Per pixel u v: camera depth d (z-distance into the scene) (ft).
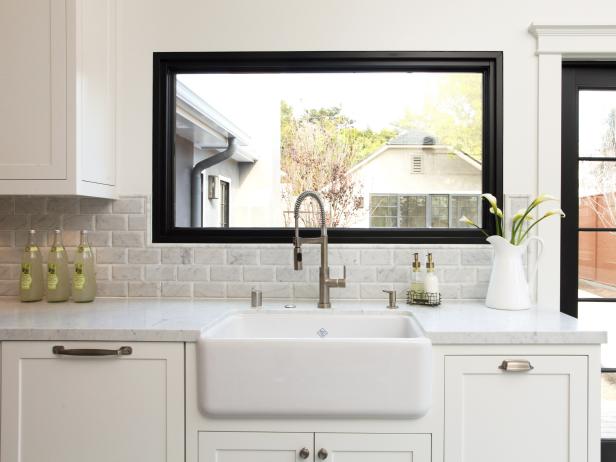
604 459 5.83
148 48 5.85
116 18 5.82
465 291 5.74
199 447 4.07
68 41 4.86
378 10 5.76
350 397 3.93
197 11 5.83
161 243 5.88
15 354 4.11
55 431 4.11
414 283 5.46
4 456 4.10
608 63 5.82
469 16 5.74
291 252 5.80
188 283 5.86
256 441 4.04
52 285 5.47
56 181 4.89
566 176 5.92
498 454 4.07
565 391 4.05
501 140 5.74
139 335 4.09
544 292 5.68
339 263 5.79
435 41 5.74
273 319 5.14
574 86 5.91
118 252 5.89
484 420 4.06
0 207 5.87
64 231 5.88
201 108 6.64
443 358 4.07
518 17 5.72
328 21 5.78
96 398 4.11
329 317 5.13
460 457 4.05
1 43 4.90
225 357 3.95
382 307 5.29
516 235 5.72
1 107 4.90
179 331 4.07
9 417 4.10
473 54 5.72
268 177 6.93
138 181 5.87
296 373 3.93
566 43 5.61
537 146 5.72
